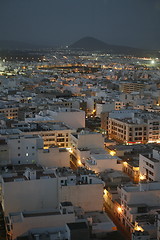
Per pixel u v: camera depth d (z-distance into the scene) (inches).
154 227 6240.2
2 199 7180.1
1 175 7298.2
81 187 7003.0
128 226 6796.3
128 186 7396.7
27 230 5748.0
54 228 5674.2
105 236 6156.5
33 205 7091.5
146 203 7017.7
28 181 6998.0
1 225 6688.0
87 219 6289.4
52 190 7160.4
